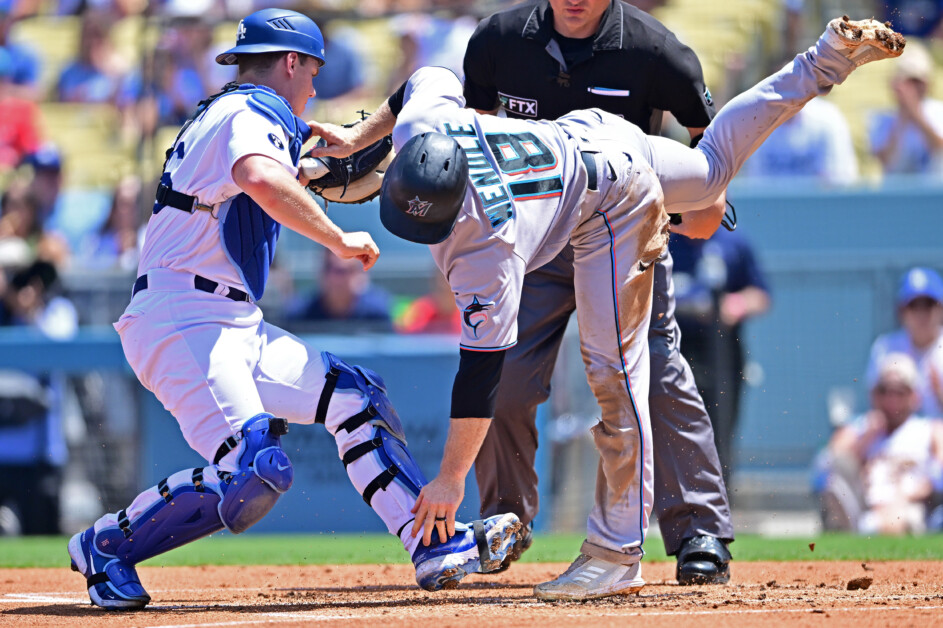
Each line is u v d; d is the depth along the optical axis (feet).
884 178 140.46
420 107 43.21
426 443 98.68
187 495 44.11
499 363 41.57
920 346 109.50
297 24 47.73
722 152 47.09
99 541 45.50
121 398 104.17
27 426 104.68
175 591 54.54
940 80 151.53
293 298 113.91
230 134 43.96
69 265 132.26
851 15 151.94
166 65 130.93
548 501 97.96
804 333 112.78
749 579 55.67
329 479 97.19
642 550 45.06
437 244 41.24
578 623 37.73
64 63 165.37
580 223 43.04
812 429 110.93
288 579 60.29
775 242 121.49
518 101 53.93
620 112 52.90
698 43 148.56
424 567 45.21
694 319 97.96
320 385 46.98
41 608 46.52
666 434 53.36
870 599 45.57
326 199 53.21
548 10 53.11
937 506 105.81
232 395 44.24
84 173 155.63
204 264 44.86
